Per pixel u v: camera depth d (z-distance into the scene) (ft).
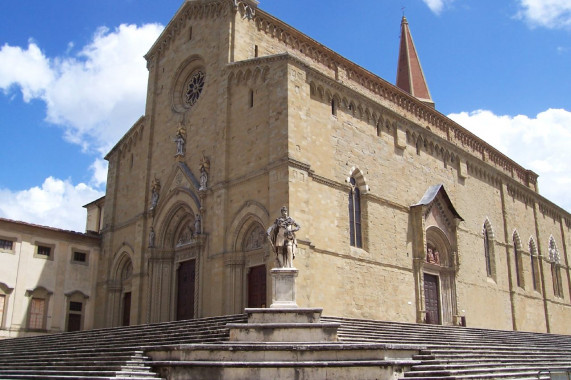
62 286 159.02
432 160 166.20
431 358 77.41
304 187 117.91
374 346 71.20
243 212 122.83
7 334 144.87
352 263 127.85
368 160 141.08
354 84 157.17
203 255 129.59
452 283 157.58
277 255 91.91
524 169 230.48
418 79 245.04
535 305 203.21
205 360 72.90
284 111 120.26
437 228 156.15
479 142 200.44
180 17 159.94
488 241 186.50
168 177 147.02
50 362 93.04
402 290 140.87
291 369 68.13
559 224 244.01
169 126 154.30
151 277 142.61
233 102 134.21
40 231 157.69
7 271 148.56
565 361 106.42
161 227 144.87
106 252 165.99
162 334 96.94
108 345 98.99
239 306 119.55
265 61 127.85
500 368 82.99
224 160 130.21
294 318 82.58
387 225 141.90
